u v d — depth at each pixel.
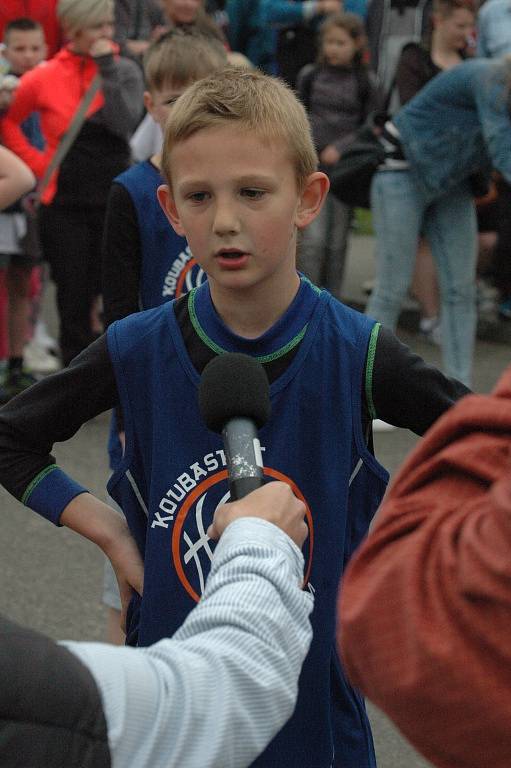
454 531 1.48
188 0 7.71
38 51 8.64
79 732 1.60
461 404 1.60
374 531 1.60
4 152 6.83
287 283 2.66
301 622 1.86
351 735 2.77
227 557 1.87
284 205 2.57
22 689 1.58
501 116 7.03
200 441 2.70
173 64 4.33
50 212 8.37
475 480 1.54
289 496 2.00
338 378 2.67
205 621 1.79
